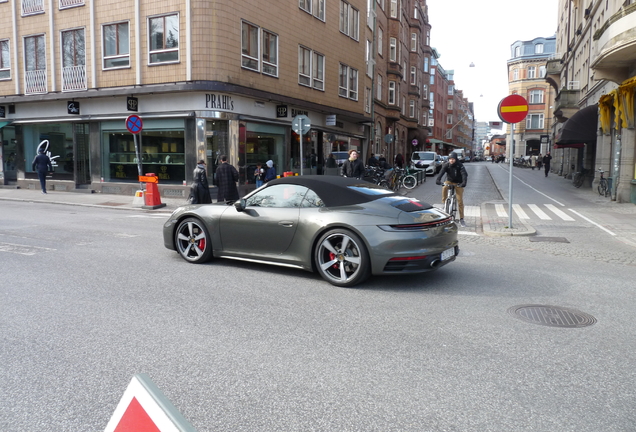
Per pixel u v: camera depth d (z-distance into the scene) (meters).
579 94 30.17
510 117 10.57
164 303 5.20
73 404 3.06
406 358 3.78
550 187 25.34
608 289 5.97
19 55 21.33
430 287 5.97
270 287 5.88
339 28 25.83
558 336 4.30
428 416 2.92
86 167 20.92
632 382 3.40
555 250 8.77
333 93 25.52
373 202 5.99
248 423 2.83
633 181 16.33
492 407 3.03
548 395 3.20
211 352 3.88
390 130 39.91
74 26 19.77
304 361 3.71
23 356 3.80
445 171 11.75
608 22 14.35
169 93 17.91
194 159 17.78
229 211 6.83
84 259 7.42
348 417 2.90
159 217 13.05
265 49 19.89
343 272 5.89
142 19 18.19
